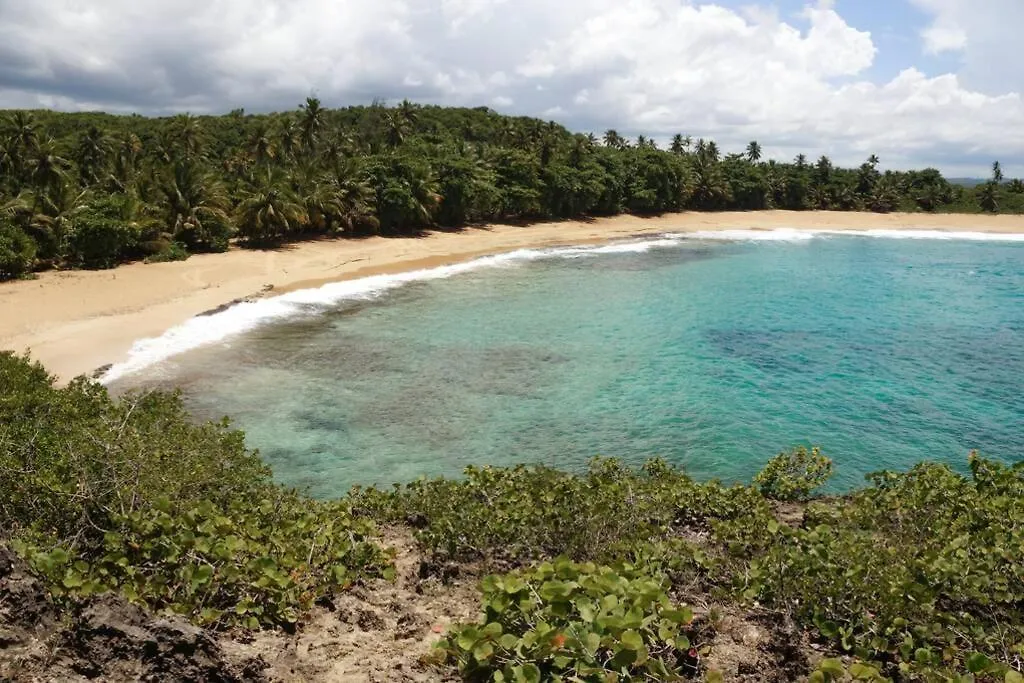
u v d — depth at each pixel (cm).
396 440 2184
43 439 1089
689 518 1298
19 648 563
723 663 705
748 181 11375
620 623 622
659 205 10050
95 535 859
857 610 775
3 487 881
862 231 9750
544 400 2558
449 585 939
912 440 2256
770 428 2339
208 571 727
